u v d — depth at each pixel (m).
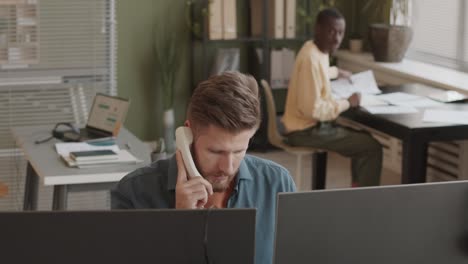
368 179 5.46
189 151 2.16
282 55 7.39
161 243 1.68
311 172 6.55
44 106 6.53
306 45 5.45
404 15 7.07
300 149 5.55
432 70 6.58
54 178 4.00
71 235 1.65
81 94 6.63
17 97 6.45
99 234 1.66
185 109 7.51
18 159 6.25
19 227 1.63
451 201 1.87
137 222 1.66
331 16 5.33
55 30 6.47
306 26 7.54
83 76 6.61
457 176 6.02
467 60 6.55
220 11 7.15
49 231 1.64
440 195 1.86
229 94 2.06
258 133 7.43
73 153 4.22
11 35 6.37
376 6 7.39
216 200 2.36
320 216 1.78
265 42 7.28
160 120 7.41
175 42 7.35
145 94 7.35
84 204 5.86
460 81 6.04
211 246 1.69
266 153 7.37
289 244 1.78
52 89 6.55
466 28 6.54
